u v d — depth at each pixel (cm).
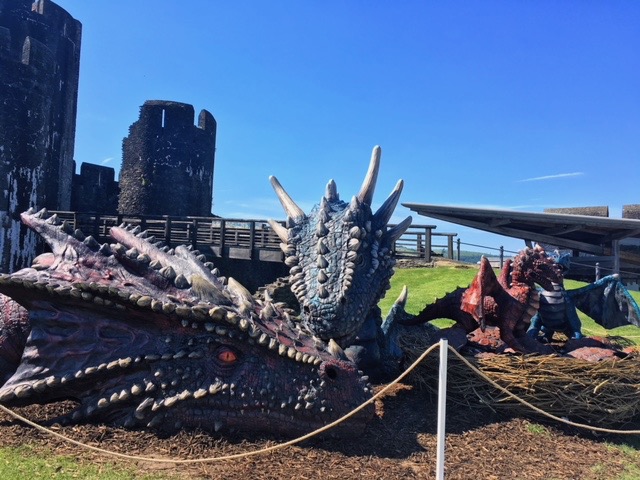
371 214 505
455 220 1418
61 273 414
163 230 2378
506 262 569
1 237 2602
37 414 427
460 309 564
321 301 434
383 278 492
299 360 389
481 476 364
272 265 2186
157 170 4031
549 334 651
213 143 4497
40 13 3269
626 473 390
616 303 673
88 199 4038
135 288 405
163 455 357
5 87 2648
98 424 391
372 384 539
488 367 487
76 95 3762
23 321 439
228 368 391
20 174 2712
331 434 392
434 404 492
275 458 359
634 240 1633
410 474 354
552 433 454
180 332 399
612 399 468
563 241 1452
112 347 396
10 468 329
